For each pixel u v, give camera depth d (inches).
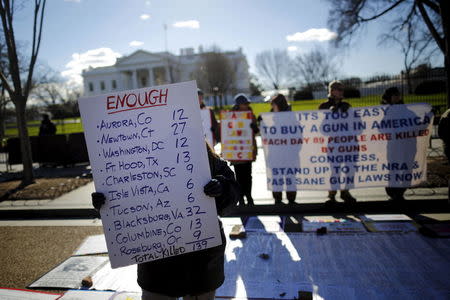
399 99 209.5
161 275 80.6
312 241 155.3
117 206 81.2
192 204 80.9
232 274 129.1
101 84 2851.9
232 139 212.5
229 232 174.6
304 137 204.4
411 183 198.8
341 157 202.2
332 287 115.6
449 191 158.6
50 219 228.4
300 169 207.0
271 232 170.1
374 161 200.2
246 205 213.2
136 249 80.9
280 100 213.6
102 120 80.4
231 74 1988.2
